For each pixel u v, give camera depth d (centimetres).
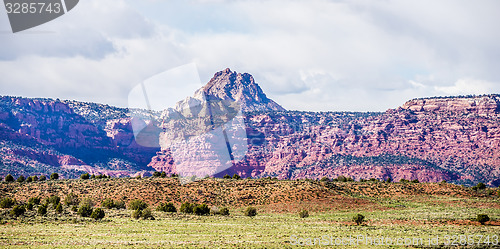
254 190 13012
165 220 9044
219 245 6438
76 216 9119
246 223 8931
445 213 10331
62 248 6112
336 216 10300
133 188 12838
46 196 12375
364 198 12800
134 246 6297
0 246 6184
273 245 6494
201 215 10075
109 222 8625
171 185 13138
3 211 9112
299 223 9019
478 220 8944
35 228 7700
